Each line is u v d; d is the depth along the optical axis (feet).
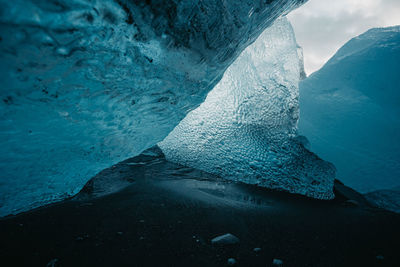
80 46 2.21
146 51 2.89
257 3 3.73
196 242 3.73
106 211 4.94
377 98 22.72
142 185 7.45
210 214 5.14
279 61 8.90
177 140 10.49
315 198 7.36
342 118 23.53
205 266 3.07
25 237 3.69
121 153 4.78
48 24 1.85
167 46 3.04
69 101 2.73
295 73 9.15
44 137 2.96
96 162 4.46
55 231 3.92
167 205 5.54
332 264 3.22
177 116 5.24
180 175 9.11
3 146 2.63
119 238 3.72
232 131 9.02
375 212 6.03
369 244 3.88
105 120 3.51
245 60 8.66
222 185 8.21
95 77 2.68
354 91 25.09
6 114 2.33
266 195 7.43
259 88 8.77
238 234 4.16
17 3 1.60
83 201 5.71
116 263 3.02
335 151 21.25
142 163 10.68
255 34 5.14
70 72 2.40
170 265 3.04
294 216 5.48
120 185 7.45
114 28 2.30
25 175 3.31
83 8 1.94
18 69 2.00
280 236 4.17
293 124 8.82
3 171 2.93
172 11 2.61
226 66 5.11
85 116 3.14
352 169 18.93
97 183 7.53
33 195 3.84
